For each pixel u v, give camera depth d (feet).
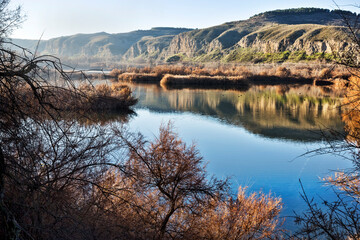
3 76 10.75
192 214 24.40
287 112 117.39
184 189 23.88
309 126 91.91
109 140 17.66
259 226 27.40
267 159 59.26
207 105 136.15
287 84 250.78
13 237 9.06
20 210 11.98
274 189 43.47
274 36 617.21
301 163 55.47
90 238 13.44
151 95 167.73
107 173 18.56
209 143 71.61
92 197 15.87
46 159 15.10
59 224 13.39
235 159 58.70
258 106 133.80
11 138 11.35
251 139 77.15
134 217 18.66
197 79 245.04
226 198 27.25
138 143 22.52
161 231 20.42
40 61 11.32
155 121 92.43
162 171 23.17
